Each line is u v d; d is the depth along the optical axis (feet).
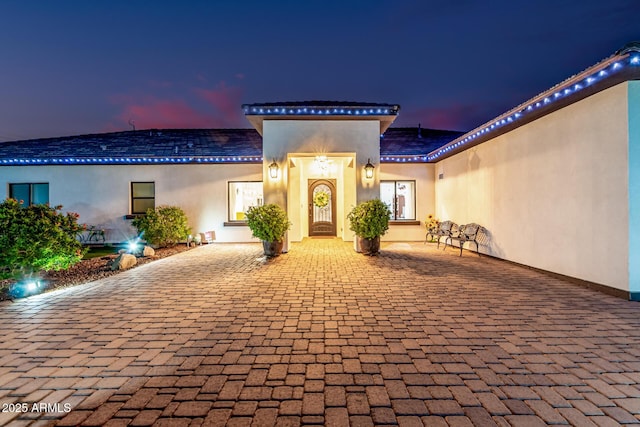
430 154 39.32
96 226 40.83
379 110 30.83
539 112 21.59
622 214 16.92
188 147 43.98
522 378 9.33
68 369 9.95
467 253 31.42
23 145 45.09
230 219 42.37
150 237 36.09
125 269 24.64
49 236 19.56
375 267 24.94
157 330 12.97
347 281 20.68
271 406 8.11
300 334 12.50
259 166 41.34
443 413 7.82
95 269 24.50
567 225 20.40
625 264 16.78
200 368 9.96
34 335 12.56
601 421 7.54
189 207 41.47
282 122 32.19
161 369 9.91
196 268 25.04
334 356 10.69
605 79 16.42
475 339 11.97
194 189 41.47
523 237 24.52
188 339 12.10
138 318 14.32
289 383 9.12
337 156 33.88
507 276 21.83
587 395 8.53
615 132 17.22
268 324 13.53
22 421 7.62
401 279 21.15
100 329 13.12
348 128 32.24
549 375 9.48
